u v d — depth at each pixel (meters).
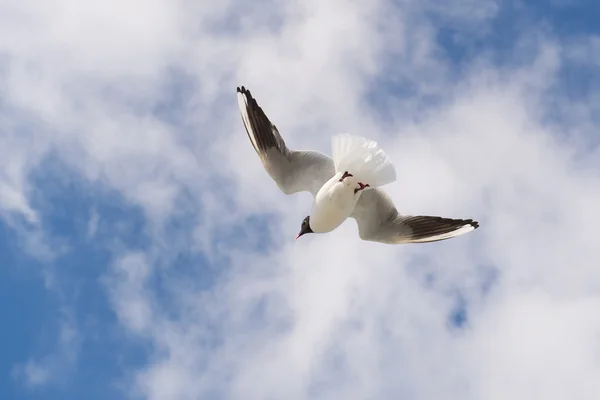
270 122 17.95
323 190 16.77
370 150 16.66
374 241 18.03
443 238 17.75
